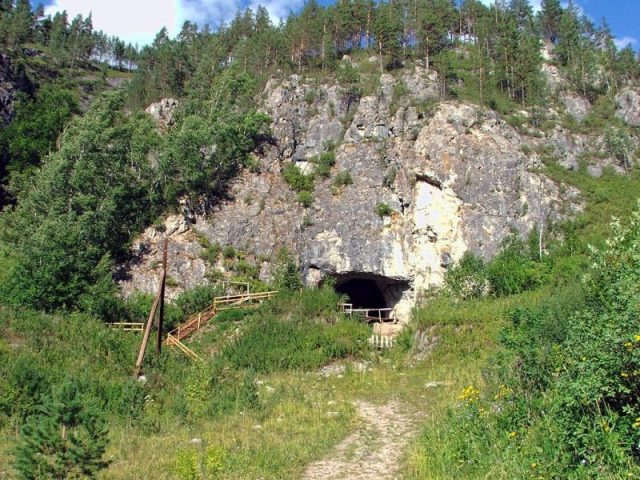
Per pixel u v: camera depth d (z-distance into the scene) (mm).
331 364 28234
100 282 35531
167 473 11914
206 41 79500
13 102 66750
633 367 8719
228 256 42969
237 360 28203
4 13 104938
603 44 82875
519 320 18031
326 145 50844
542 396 11469
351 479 11641
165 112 58781
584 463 8500
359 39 66562
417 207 44094
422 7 70000
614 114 63188
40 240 35812
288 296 36469
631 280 10320
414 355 27828
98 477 11477
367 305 49875
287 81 55594
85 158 44031
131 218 44531
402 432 15703
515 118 53875
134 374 22672
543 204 43688
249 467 12164
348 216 44594
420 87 54062
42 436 10062
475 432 11453
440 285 41156
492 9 81188
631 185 49812
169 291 40375
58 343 24250
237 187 47031
